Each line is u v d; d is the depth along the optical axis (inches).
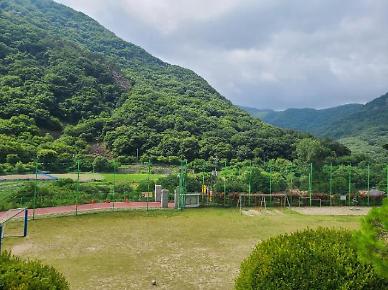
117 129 2022.6
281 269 240.1
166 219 797.9
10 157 1268.5
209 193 1038.4
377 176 1343.5
